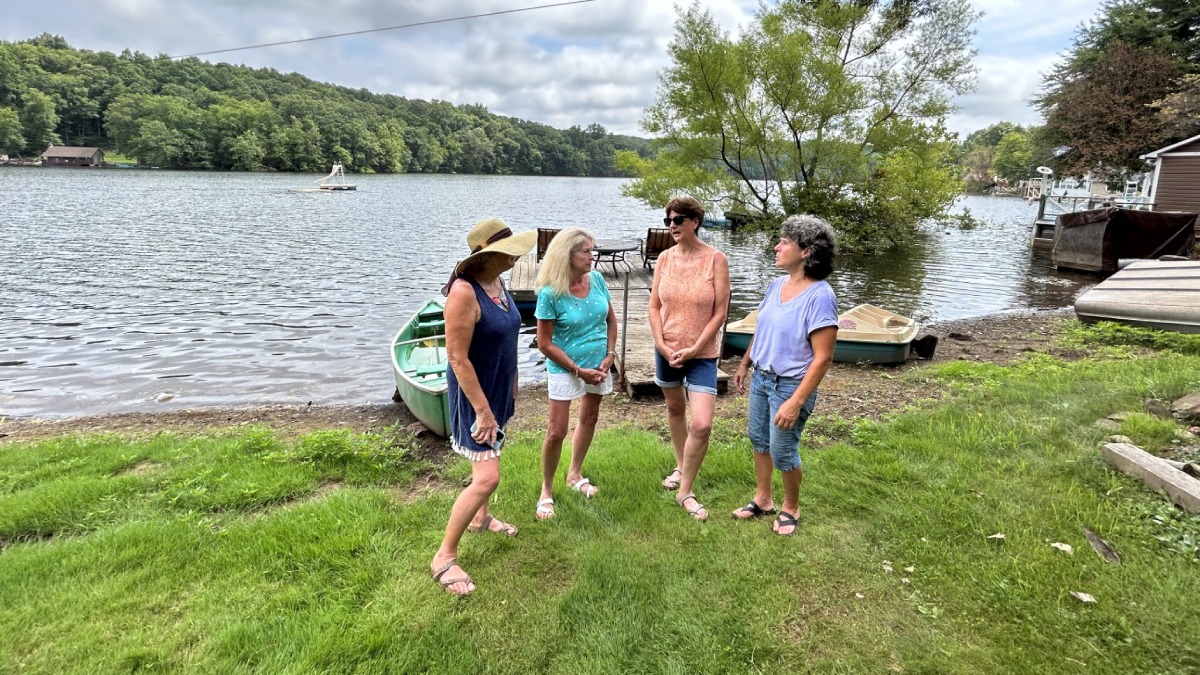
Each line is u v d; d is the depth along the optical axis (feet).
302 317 32.45
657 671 6.79
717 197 66.85
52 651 6.81
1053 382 17.25
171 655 6.81
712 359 10.00
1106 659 6.79
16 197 107.04
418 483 11.87
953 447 12.74
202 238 63.26
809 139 64.18
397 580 8.27
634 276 43.32
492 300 8.14
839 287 44.27
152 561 8.52
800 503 10.55
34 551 8.75
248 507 10.61
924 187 62.90
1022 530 9.32
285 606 7.68
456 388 8.12
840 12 62.59
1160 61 77.97
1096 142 78.54
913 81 62.90
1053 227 64.03
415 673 6.71
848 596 8.05
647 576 8.45
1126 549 8.73
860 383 19.70
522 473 11.92
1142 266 28.27
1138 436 12.46
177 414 18.40
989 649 7.04
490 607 7.83
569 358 9.77
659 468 12.09
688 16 60.29
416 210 109.91
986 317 34.09
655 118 66.90
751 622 7.57
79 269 44.39
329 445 13.12
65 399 20.42
